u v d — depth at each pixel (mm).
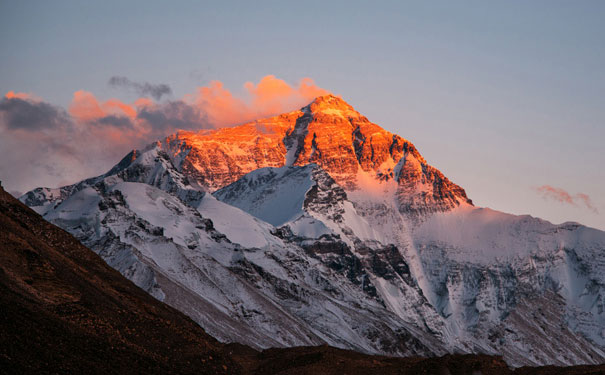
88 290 105875
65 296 98000
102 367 86125
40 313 90188
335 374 115062
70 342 87562
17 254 99938
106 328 97250
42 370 78688
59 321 91125
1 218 110000
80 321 94562
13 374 75312
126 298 115188
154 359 97000
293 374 114188
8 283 92375
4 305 86438
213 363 109625
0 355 77062
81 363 84312
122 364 89750
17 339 81438
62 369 81000
